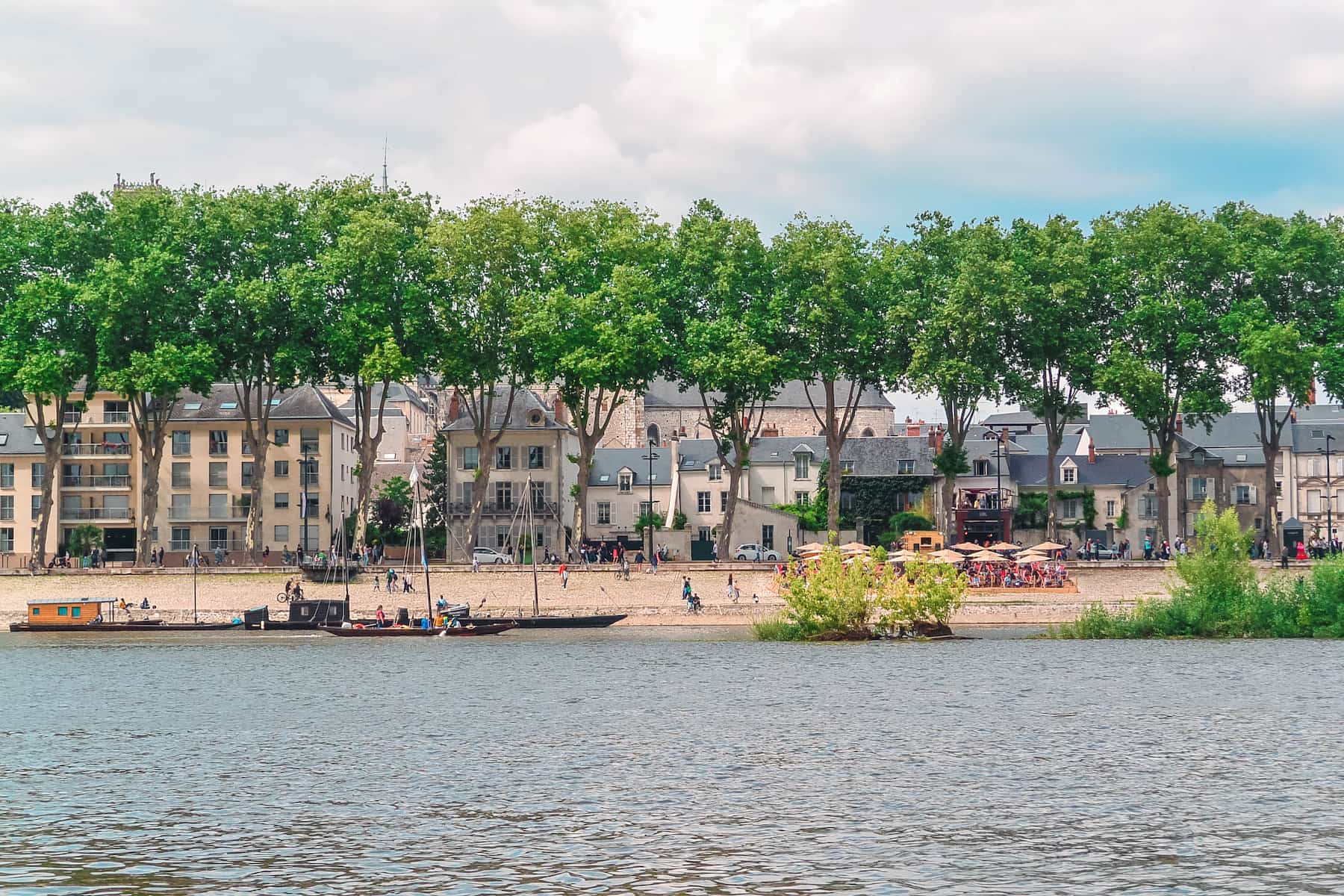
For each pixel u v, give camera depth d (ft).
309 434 499.92
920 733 186.80
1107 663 261.85
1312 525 545.44
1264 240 416.67
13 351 387.55
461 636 342.03
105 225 400.26
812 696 224.53
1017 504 517.14
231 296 391.45
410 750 180.04
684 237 417.69
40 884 116.26
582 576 383.04
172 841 130.52
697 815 138.62
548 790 152.15
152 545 495.00
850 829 132.26
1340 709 202.69
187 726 204.44
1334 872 116.26
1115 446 598.75
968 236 419.33
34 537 496.64
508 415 409.69
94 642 336.49
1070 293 399.24
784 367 402.11
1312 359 394.52
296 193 411.34
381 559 411.75
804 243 405.39
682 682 245.24
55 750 183.73
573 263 408.26
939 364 389.60
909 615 314.14
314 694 239.30
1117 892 111.65
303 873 118.62
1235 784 150.82
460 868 119.75
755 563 385.91
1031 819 135.44
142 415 405.80
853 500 518.37
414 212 417.08
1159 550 437.58
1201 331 408.46
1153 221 408.87
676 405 622.13
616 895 111.96
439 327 403.34
